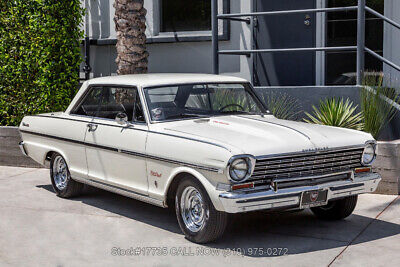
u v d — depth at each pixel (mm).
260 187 5566
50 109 10672
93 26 12547
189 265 5324
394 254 5531
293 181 5727
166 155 6078
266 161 5570
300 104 8953
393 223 6586
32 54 10570
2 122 11086
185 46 11781
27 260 5512
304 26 10781
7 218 6980
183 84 6863
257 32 11125
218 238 5879
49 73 10562
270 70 11086
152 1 11922
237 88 7246
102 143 6988
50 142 7992
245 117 6852
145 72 9930
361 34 8477
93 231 6453
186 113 6699
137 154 6473
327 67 10789
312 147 5820
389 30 10305
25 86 10719
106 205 7617
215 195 5523
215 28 9594
